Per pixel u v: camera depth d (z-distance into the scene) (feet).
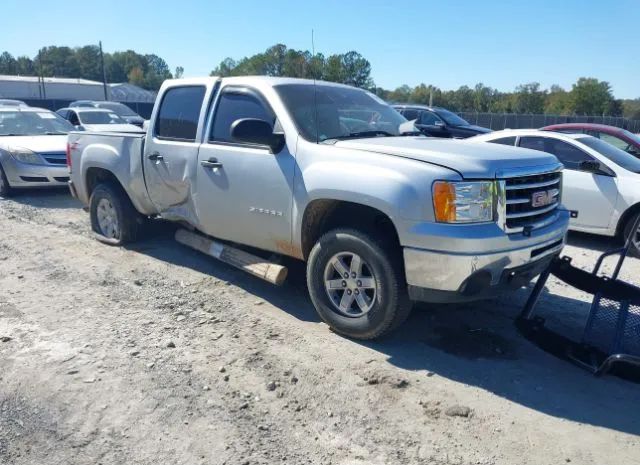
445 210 12.69
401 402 12.11
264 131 15.25
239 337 14.94
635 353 13.24
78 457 10.19
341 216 15.31
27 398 11.94
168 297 17.69
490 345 14.99
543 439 11.03
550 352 14.40
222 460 10.16
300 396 12.22
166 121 19.43
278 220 15.78
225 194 17.04
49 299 17.33
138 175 20.45
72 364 13.30
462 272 12.69
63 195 35.76
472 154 13.57
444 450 10.59
